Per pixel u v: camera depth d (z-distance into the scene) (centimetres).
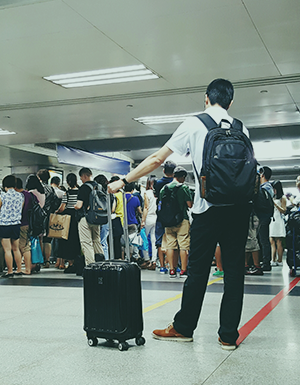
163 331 303
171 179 738
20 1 492
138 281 292
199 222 282
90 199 697
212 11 520
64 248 819
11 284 636
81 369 240
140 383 216
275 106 962
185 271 709
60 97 875
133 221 844
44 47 624
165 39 602
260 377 222
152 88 822
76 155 1451
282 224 931
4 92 837
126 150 1636
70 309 424
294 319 364
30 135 1252
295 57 669
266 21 546
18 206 747
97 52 646
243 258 283
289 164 2156
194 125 285
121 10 514
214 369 236
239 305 279
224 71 733
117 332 276
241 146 264
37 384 217
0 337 315
